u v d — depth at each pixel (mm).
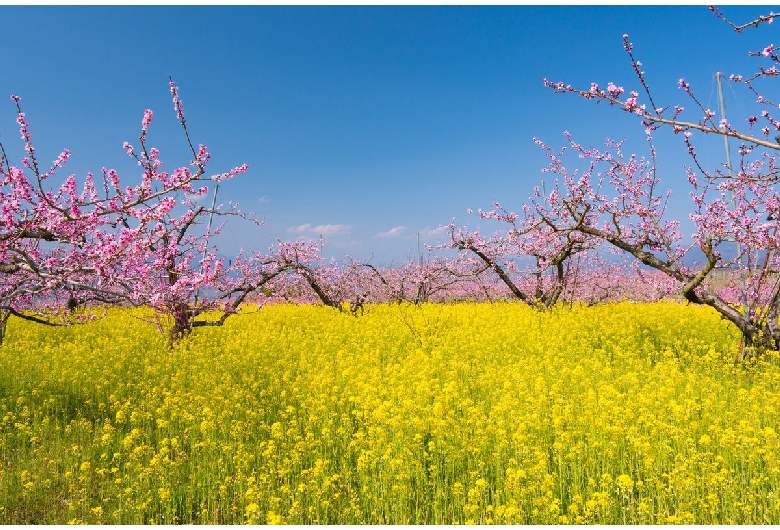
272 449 6992
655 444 6793
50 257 7395
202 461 7227
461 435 7242
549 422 7762
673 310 19703
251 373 11492
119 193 7242
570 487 6176
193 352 13383
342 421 8180
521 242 17828
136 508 6023
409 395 9016
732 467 6535
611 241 12609
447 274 21797
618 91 6898
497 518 5473
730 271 13359
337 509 6090
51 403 9539
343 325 17594
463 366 11094
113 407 9250
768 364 10516
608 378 10109
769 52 6105
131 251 7383
